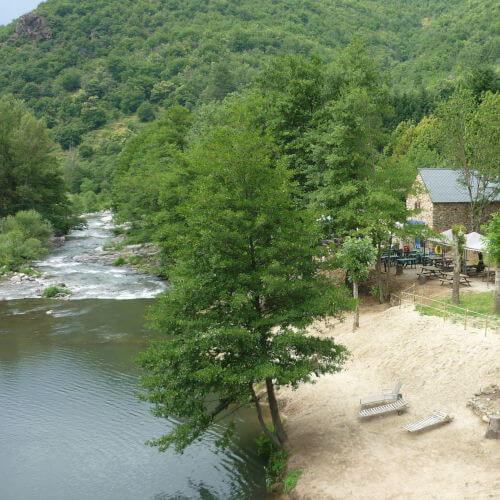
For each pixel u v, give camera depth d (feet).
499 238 71.15
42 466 55.11
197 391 50.16
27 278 146.92
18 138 200.95
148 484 51.49
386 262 116.98
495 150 128.67
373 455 49.52
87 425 64.18
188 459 56.34
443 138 137.59
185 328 50.60
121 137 554.46
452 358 64.18
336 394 64.75
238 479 51.90
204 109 169.27
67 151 548.72
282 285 49.24
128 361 84.74
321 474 47.67
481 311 76.02
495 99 130.62
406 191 97.71
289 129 115.34
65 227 233.96
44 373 80.28
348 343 79.41
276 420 55.67
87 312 113.50
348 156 94.99
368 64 102.12
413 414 56.34
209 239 49.42
